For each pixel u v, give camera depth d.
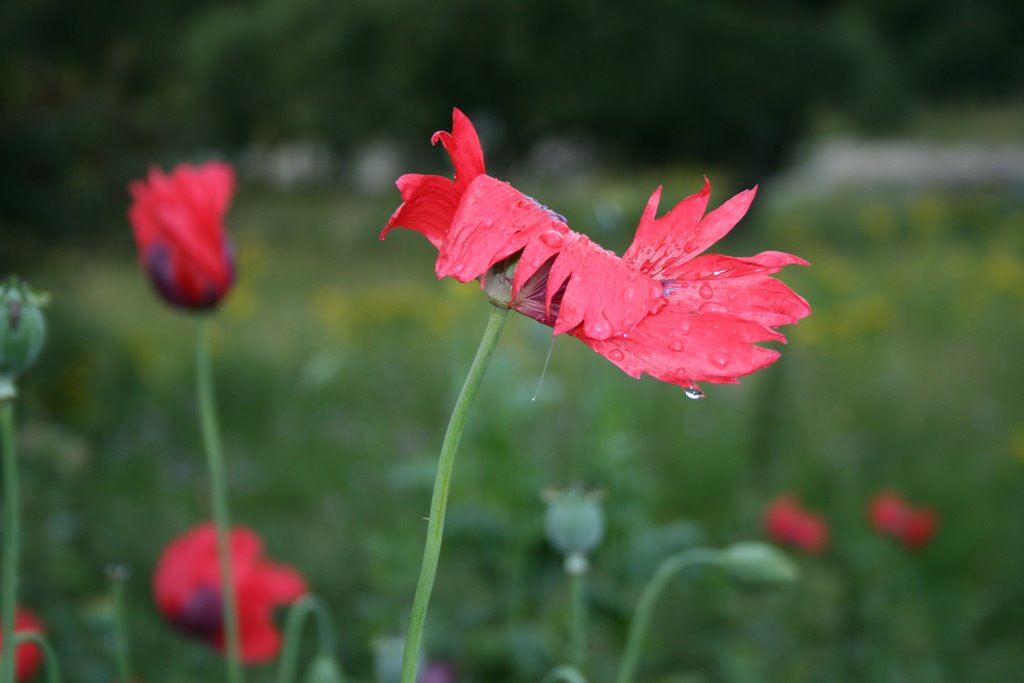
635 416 5.84
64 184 7.12
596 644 3.33
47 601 3.19
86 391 6.23
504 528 3.02
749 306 0.97
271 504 5.59
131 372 7.40
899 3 37.91
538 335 3.38
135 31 21.80
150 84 21.89
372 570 3.45
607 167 19.53
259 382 7.86
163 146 7.70
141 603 3.68
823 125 23.14
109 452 6.01
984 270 12.29
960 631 4.03
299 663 3.41
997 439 6.96
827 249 16.70
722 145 19.05
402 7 18.08
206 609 2.02
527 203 0.98
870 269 13.54
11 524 1.10
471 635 2.94
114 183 7.28
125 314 10.58
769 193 19.86
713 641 3.40
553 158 19.22
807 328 8.00
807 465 6.07
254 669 3.36
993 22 38.19
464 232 0.94
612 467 3.05
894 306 11.00
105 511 4.76
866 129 19.47
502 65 18.06
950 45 38.09
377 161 23.14
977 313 10.69
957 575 4.90
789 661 3.61
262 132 20.48
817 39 17.69
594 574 3.31
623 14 17.20
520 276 0.93
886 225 17.45
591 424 3.28
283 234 18.20
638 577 2.95
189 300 1.72
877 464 6.30
